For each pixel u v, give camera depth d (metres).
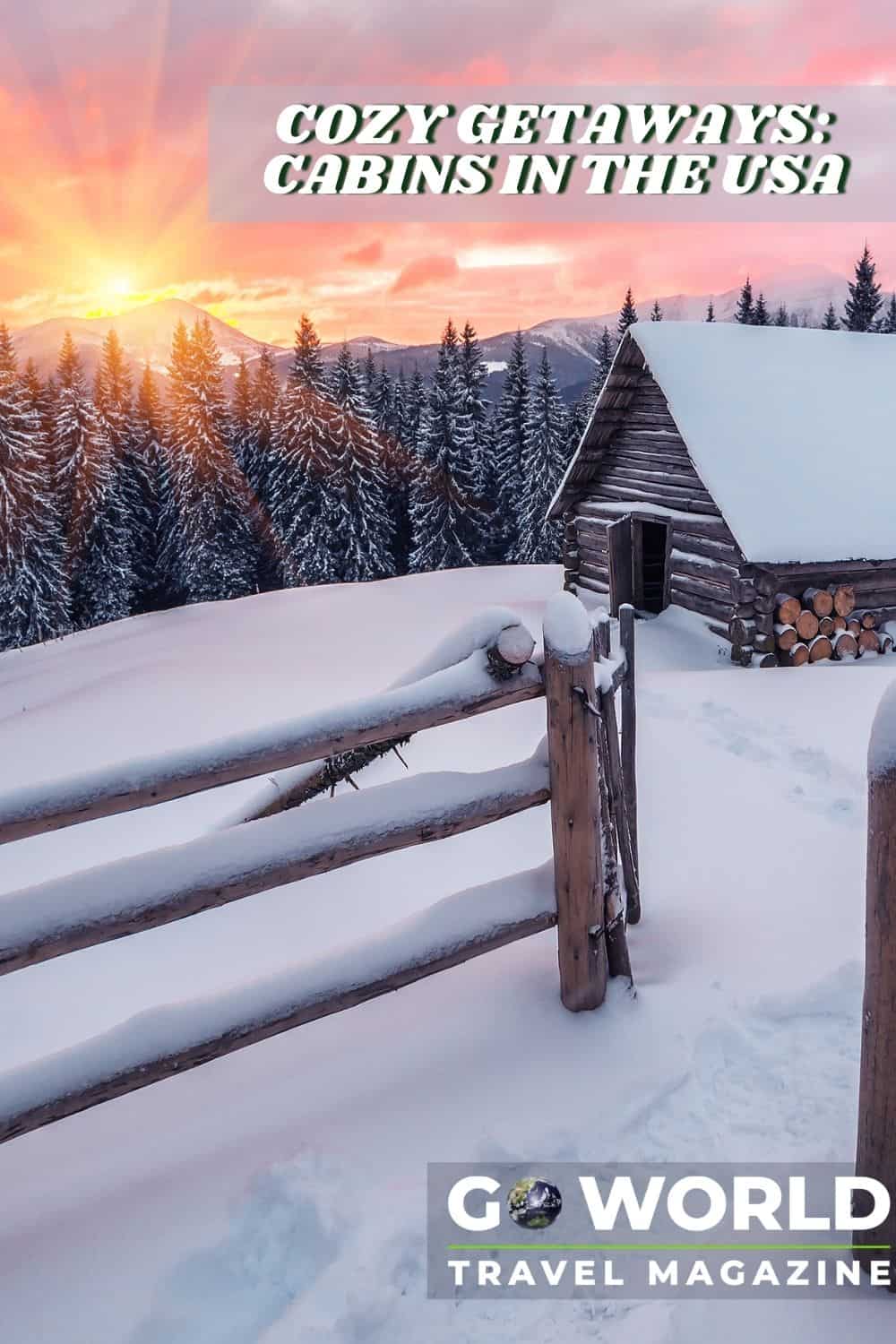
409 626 18.95
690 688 9.20
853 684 9.05
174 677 15.96
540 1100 2.79
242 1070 3.02
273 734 2.64
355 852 2.75
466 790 2.92
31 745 12.87
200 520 43.50
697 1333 2.06
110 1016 3.76
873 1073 2.02
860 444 13.02
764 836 4.96
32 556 38.50
